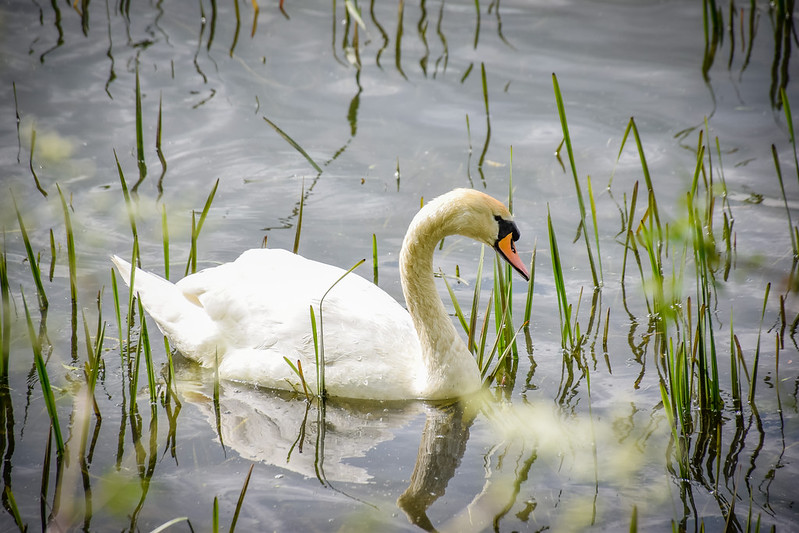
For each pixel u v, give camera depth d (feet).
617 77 58.75
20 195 46.29
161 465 30.22
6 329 33.88
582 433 32.30
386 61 60.59
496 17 66.54
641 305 40.06
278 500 28.66
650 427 32.45
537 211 46.50
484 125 53.93
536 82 58.29
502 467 30.50
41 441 31.14
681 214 45.70
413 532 27.27
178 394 34.81
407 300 34.58
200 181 48.60
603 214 46.29
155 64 58.75
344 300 36.06
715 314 39.14
